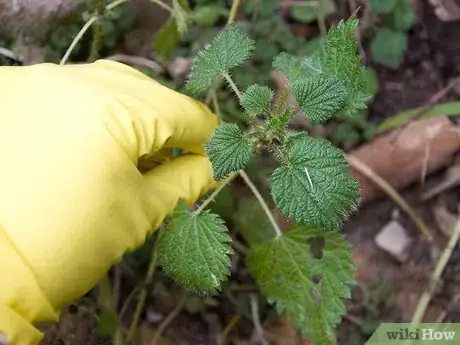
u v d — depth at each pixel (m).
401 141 0.41
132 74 0.32
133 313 0.40
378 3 0.43
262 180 0.40
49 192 0.27
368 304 0.40
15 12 0.40
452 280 0.40
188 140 0.32
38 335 0.28
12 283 0.27
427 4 0.44
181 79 0.42
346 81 0.30
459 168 0.41
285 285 0.34
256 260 0.34
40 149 0.27
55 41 0.41
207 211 0.31
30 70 0.29
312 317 0.34
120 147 0.28
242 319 0.40
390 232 0.41
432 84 0.44
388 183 0.41
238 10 0.44
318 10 0.44
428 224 0.41
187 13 0.40
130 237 0.29
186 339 0.40
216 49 0.31
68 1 0.40
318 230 0.33
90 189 0.27
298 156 0.27
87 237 0.27
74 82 0.29
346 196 0.27
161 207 0.31
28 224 0.27
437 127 0.40
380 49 0.43
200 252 0.30
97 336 0.38
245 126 0.40
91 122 0.28
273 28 0.43
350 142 0.41
